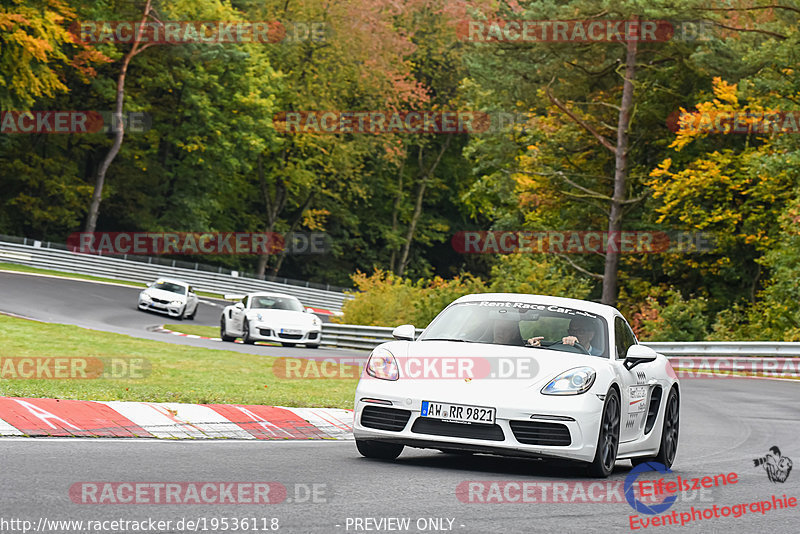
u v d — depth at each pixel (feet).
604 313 124.77
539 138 537.24
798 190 421.59
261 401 157.07
